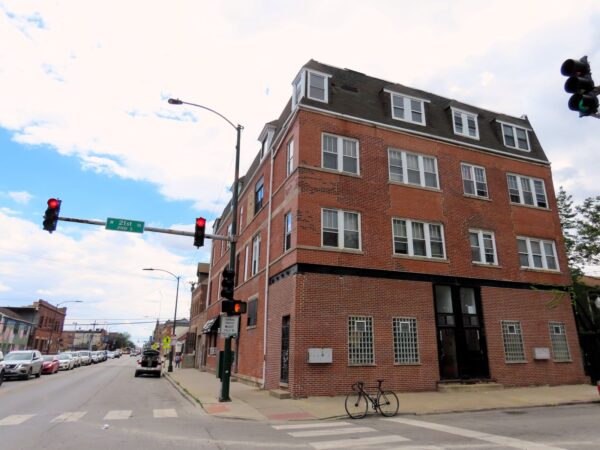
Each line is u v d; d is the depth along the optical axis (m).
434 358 17.42
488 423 10.46
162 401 15.48
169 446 7.95
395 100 20.98
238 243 28.19
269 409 12.75
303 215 16.91
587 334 21.98
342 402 14.02
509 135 23.86
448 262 19.09
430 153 20.55
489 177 21.83
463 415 12.05
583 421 10.62
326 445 7.97
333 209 17.56
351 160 18.72
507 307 19.89
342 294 16.58
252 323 21.72
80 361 44.56
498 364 18.72
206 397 15.34
